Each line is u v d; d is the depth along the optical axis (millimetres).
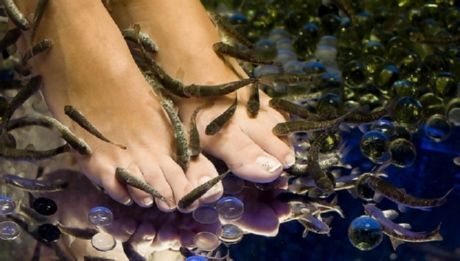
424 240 961
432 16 1183
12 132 1057
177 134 960
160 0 1013
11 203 958
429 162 1051
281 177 1005
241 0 1227
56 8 970
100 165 956
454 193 1014
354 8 1197
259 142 980
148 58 1000
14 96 1046
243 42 1066
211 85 992
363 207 987
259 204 987
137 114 963
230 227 949
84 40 970
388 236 964
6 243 944
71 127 975
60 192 992
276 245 953
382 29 1181
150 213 971
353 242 947
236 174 976
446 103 1098
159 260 926
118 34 985
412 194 1012
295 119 1013
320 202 993
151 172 947
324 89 1104
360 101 1096
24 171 1015
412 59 1114
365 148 1023
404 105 1053
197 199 943
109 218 951
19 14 987
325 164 1020
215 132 972
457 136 1084
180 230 957
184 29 1009
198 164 963
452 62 1124
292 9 1210
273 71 1115
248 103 992
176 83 987
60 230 955
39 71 989
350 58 1148
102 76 966
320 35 1179
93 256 930
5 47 1019
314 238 960
